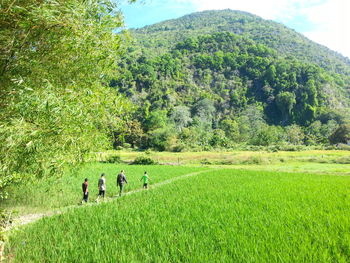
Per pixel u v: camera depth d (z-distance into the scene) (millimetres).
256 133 104125
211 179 24344
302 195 14695
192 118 129625
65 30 6230
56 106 5906
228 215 10062
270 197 14141
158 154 60000
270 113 159750
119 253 6613
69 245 7191
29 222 10281
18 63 6496
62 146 7016
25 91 6062
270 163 48500
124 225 8898
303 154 56406
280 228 8242
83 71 7582
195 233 8039
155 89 146375
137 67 157125
